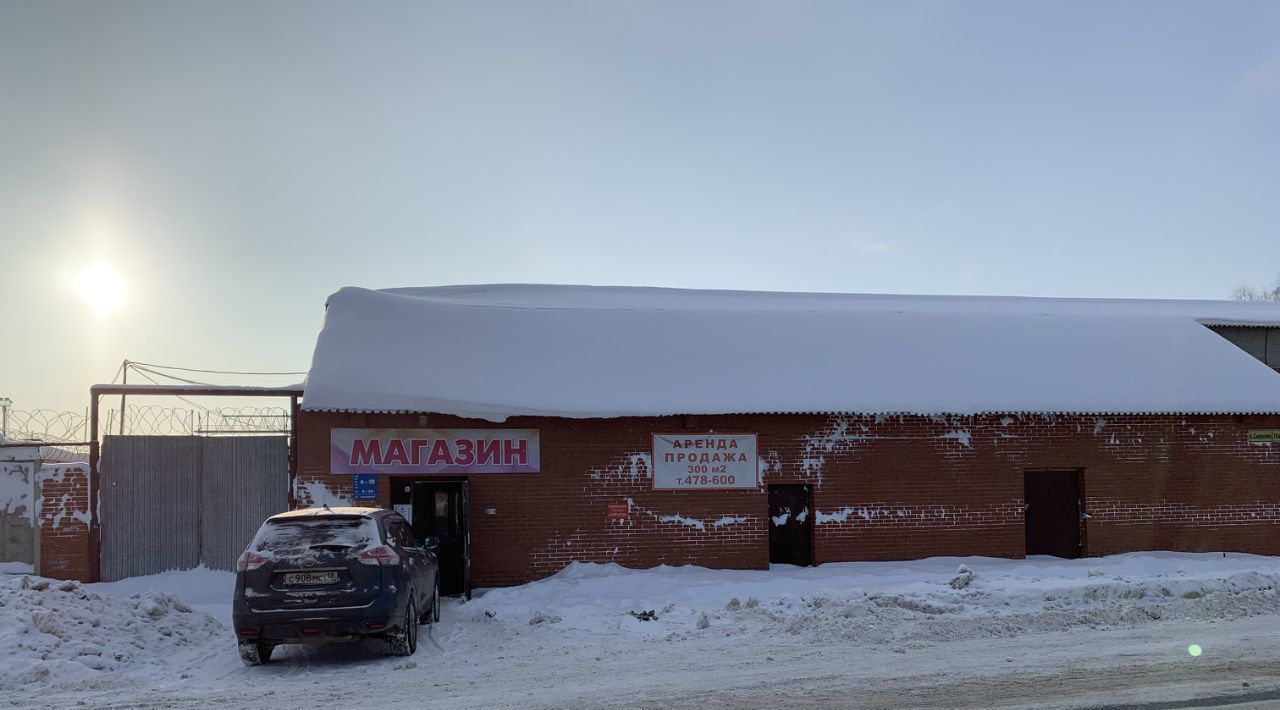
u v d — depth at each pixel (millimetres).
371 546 10805
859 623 11922
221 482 17281
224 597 16234
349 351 18219
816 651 10656
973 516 19203
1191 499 20047
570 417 17719
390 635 10852
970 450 19344
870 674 9352
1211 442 20297
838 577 16859
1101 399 19828
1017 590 13617
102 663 10156
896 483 19047
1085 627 11875
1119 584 13844
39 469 16453
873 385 19484
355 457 17219
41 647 9969
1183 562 18328
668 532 18141
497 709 8164
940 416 19172
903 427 19188
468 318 20391
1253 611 12734
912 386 19578
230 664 10703
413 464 17406
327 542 10742
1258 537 20172
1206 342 22797
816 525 18719
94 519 16531
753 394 18781
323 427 17188
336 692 9000
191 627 12164
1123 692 8430
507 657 10906
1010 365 20766
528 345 19750
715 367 19641
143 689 9188
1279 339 25406
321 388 16938
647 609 14195
